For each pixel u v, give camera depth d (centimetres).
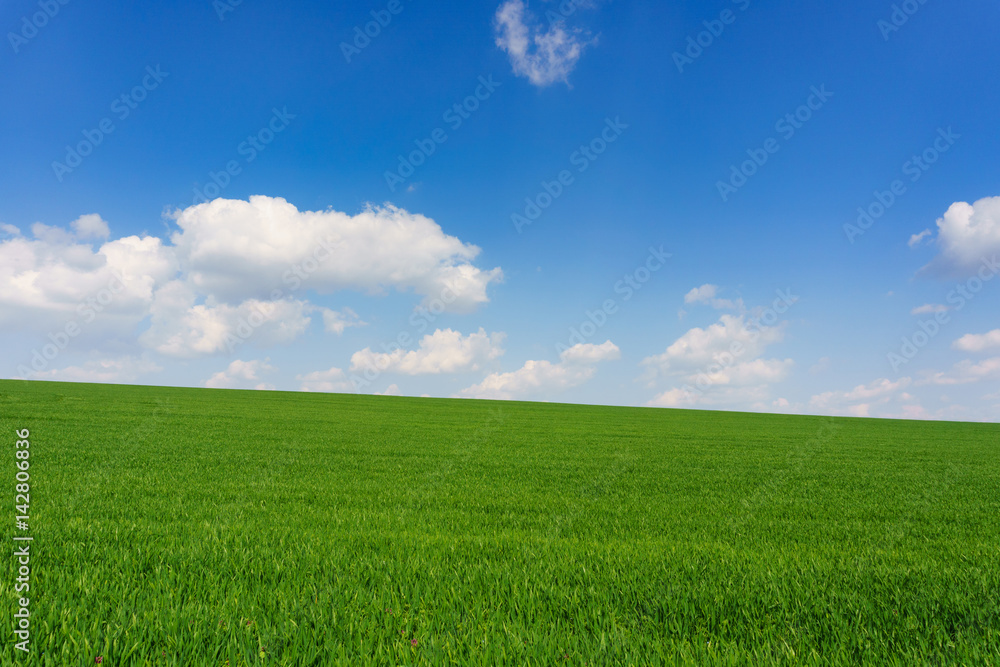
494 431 3366
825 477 1809
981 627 415
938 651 372
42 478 1257
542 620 426
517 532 830
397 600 461
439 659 353
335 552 620
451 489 1329
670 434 3584
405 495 1210
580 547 711
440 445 2466
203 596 466
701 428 4231
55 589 466
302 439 2500
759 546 788
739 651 372
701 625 425
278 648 364
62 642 364
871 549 771
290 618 411
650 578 538
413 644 374
